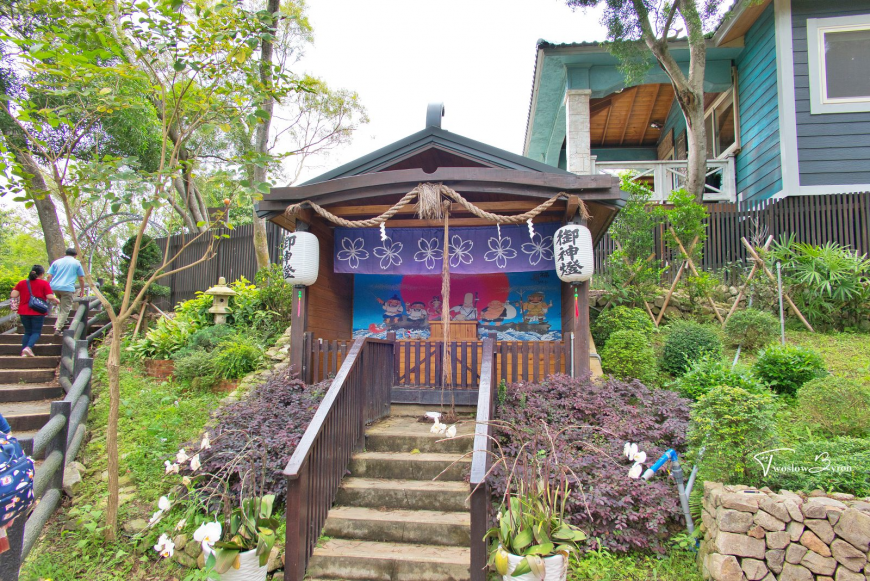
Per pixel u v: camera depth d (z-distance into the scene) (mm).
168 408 6445
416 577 3650
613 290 9031
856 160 10086
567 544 3230
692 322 7625
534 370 5977
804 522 3287
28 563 3979
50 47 4219
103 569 3977
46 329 9430
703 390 5641
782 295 8695
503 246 6816
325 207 6445
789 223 9672
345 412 4629
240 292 9734
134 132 11930
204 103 4871
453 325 6863
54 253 12094
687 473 4285
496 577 3545
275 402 5398
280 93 5148
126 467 5172
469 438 4934
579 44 11508
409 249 7047
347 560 3742
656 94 14258
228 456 4555
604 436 4691
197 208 14359
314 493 3922
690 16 10141
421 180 5652
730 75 12422
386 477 4637
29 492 2914
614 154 17344
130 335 9930
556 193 5605
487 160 5895
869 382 6230
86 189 4215
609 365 6605
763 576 3262
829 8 10445
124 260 10945
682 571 3609
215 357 7496
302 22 13383
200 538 3188
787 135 10281
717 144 13555
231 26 4641
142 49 4574
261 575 3408
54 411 4641
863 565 3121
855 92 10320
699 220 9336
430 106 6234
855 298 8367
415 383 6316
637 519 3873
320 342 6168
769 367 6086
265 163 4820
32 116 4387
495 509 4223
